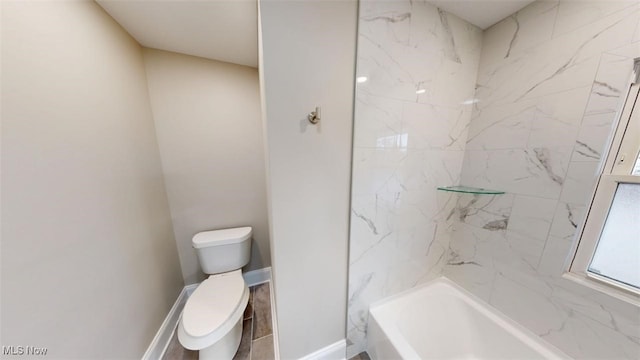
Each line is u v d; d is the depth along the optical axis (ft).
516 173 3.62
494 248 4.02
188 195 5.19
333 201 3.34
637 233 2.59
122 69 3.57
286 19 2.58
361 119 3.25
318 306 3.62
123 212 3.36
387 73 3.31
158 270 4.29
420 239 4.39
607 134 2.65
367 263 3.84
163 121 4.71
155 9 3.21
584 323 2.94
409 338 4.06
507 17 3.68
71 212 2.44
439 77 3.83
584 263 2.99
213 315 3.63
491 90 3.98
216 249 4.97
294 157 2.94
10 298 1.85
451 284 4.85
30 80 2.07
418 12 3.39
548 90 3.17
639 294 2.51
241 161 5.58
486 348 3.93
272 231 3.13
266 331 4.65
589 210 2.90
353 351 4.13
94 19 2.96
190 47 4.44
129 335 3.30
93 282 2.69
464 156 4.50
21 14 2.01
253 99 5.46
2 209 1.80
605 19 2.60
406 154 3.78
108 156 3.10
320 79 2.89
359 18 2.95
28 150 2.02
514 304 3.75
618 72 2.54
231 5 3.18
